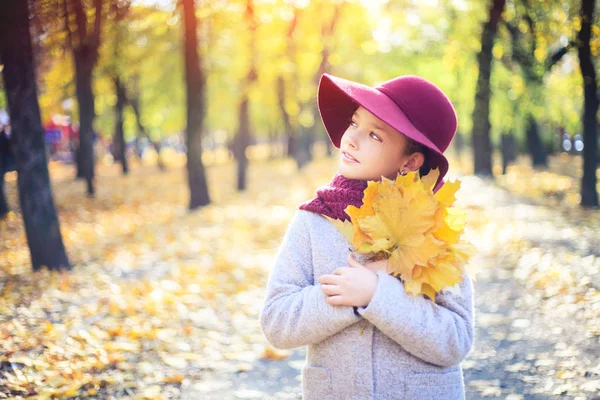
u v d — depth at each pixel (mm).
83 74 9961
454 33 14914
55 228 6711
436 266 1458
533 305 5387
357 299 1465
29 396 3361
